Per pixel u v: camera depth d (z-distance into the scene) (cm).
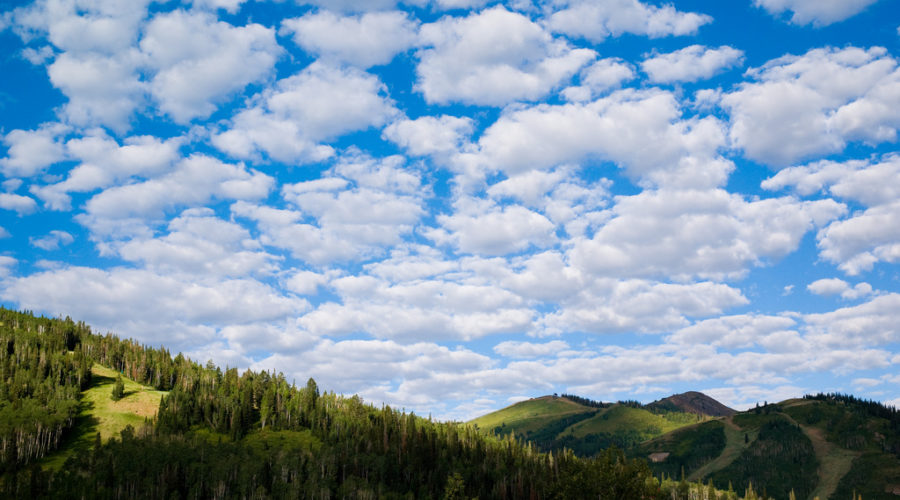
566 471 14412
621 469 13750
